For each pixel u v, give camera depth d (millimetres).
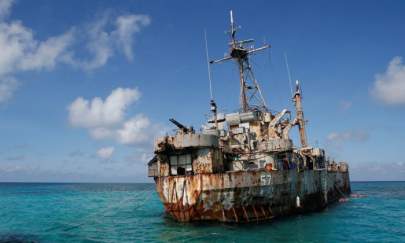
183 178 25438
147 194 95438
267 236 22641
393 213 35625
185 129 26984
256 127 34125
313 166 37438
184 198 25328
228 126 34812
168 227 26688
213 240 21516
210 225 25094
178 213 25781
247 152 29688
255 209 26000
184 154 26766
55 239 25203
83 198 77438
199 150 25594
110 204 57500
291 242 21453
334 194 47219
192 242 21172
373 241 22469
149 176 30141
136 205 53125
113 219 35219
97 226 30656
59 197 82500
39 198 78625
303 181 32281
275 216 27266
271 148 29297
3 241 24969
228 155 28672
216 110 31688
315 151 40094
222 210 24828
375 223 28922
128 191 123625
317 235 23469
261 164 28594
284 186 28531
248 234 23031
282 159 30234
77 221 34531
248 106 36094
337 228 26203
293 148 30031
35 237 26188
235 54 36438
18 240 25234
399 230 26031
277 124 36000
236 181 24750
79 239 24875
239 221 25281
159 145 25625
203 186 24484
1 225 32656
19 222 34625
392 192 80188
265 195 26516
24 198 79000
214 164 25688
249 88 36625
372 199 54062
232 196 24719
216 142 26188
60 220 35688
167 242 21609
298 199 30406
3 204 60375
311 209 33562
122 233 26547
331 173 45844
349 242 22062
